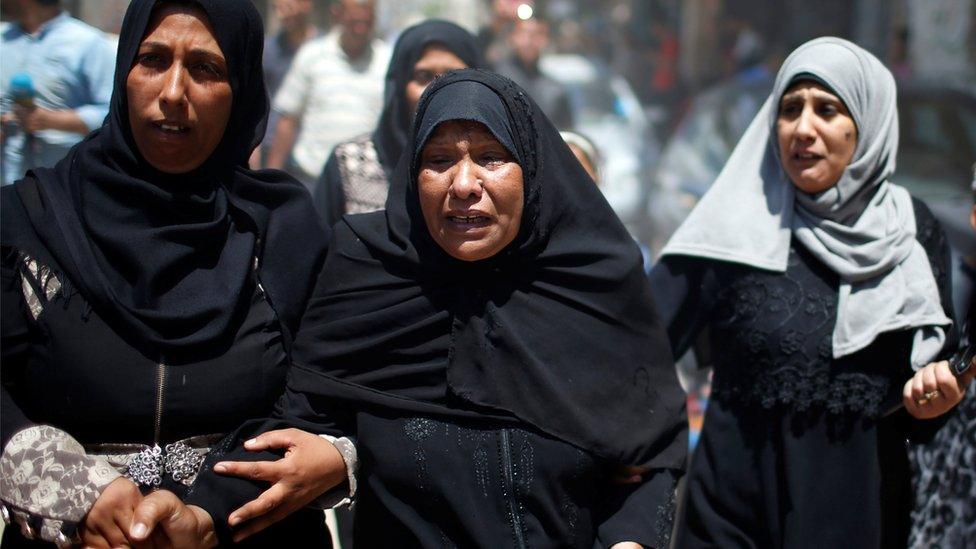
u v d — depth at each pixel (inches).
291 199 142.6
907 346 168.9
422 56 220.7
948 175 401.1
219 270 134.7
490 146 137.7
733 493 172.1
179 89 131.0
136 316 129.4
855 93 173.9
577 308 144.8
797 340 168.9
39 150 263.1
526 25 497.4
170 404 130.7
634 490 146.2
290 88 336.5
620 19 1176.8
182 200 134.5
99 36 272.5
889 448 169.3
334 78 332.2
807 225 175.2
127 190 132.2
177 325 130.6
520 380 139.4
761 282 172.7
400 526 139.7
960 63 626.2
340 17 333.7
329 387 140.7
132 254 130.0
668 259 181.3
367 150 217.0
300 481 132.0
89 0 323.9
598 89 556.4
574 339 143.2
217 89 134.8
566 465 138.9
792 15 920.9
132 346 130.3
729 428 173.3
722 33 870.4
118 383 129.3
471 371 140.3
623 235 148.8
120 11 323.9
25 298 130.0
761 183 180.2
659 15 1155.3
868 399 166.7
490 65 500.1
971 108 422.3
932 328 167.5
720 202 180.2
